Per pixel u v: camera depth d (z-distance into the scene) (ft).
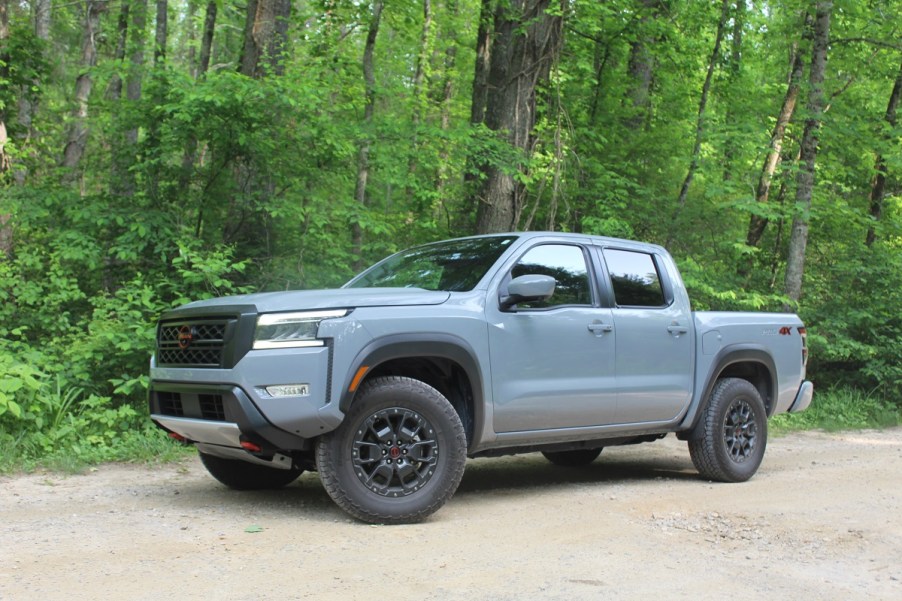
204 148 32.53
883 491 20.65
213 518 15.55
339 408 14.73
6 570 11.74
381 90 38.27
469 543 14.03
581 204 42.29
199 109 27.61
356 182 35.81
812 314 44.32
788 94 47.88
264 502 17.29
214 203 30.83
